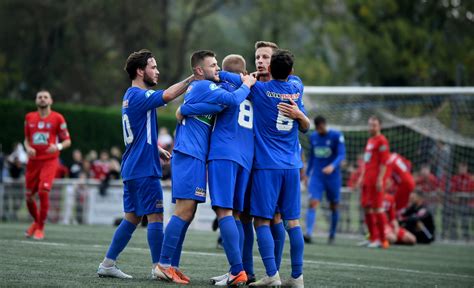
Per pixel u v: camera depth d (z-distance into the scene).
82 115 68.25
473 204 51.62
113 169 55.09
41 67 96.25
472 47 94.25
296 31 112.62
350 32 95.25
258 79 20.55
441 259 34.06
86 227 46.06
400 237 43.84
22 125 64.00
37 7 93.25
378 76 97.38
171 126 76.25
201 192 18.86
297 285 18.86
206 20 116.88
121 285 17.80
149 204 19.83
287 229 19.14
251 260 20.14
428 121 55.25
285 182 19.06
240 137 18.86
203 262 25.14
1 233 35.31
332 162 40.59
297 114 19.19
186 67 115.06
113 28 99.50
